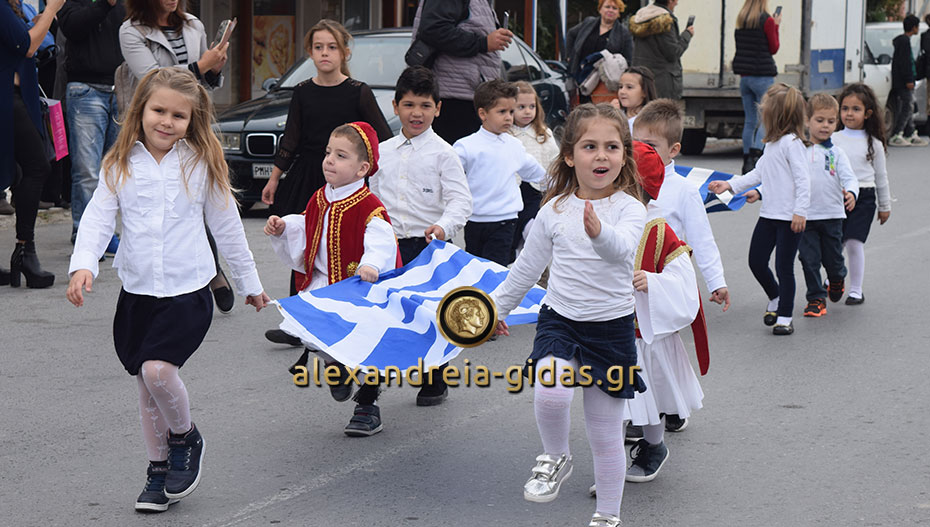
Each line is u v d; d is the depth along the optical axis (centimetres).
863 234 799
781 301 711
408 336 467
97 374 603
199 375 606
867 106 800
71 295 389
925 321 748
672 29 1445
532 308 504
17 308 751
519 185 785
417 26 845
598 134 376
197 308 410
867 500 432
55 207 1126
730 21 1727
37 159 797
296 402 561
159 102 401
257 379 600
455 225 598
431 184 609
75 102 902
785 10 1731
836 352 665
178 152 411
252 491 441
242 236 428
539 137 789
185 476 418
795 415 541
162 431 419
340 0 2098
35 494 434
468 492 442
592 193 389
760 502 430
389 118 1102
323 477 457
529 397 575
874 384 595
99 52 895
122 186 404
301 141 657
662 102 517
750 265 737
